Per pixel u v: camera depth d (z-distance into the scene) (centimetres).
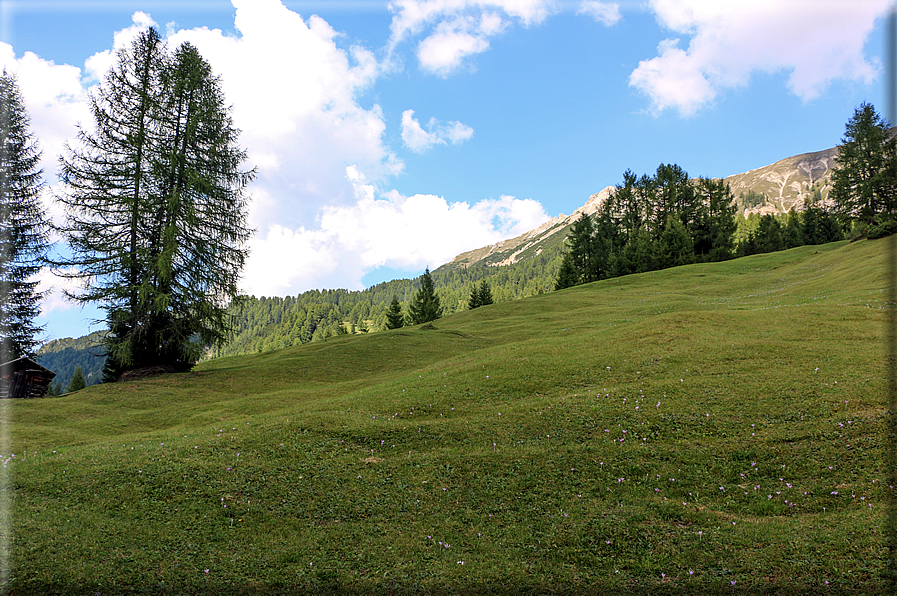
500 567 945
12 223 3756
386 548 1023
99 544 997
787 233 10344
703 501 1158
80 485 1270
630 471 1302
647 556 950
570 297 6744
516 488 1256
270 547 1025
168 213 3606
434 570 941
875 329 2275
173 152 3634
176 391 3086
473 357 3048
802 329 2425
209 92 3978
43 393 3606
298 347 5559
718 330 2570
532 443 1501
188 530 1082
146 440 1773
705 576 873
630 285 7369
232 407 2583
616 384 1939
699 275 7381
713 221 10025
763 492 1164
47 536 1010
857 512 1015
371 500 1225
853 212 7050
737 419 1512
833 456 1248
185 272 3691
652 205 10481
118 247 3475
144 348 3562
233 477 1337
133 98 3697
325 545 1035
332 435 1641
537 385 2056
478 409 1848
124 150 3622
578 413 1680
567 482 1270
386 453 1503
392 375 3225
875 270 4081
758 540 964
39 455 1592
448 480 1311
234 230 3950
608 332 2973
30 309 3884
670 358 2142
